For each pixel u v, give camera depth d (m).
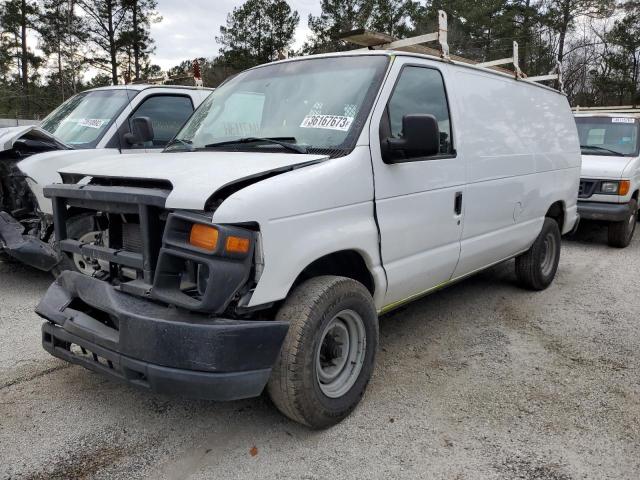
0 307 5.57
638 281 6.94
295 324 3.11
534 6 39.22
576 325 5.32
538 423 3.54
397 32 35.69
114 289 3.15
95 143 6.38
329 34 36.25
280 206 2.97
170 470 3.05
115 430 3.42
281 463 3.12
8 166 5.81
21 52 45.41
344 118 3.62
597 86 43.50
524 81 5.67
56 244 3.62
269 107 3.98
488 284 6.61
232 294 2.82
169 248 2.89
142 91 6.93
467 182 4.47
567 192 6.50
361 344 3.58
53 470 3.04
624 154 9.45
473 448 3.27
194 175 3.03
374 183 3.56
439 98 4.26
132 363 2.89
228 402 3.76
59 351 3.40
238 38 40.91
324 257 3.52
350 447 3.27
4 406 3.69
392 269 3.77
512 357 4.55
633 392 3.96
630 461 3.16
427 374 4.21
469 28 36.31
